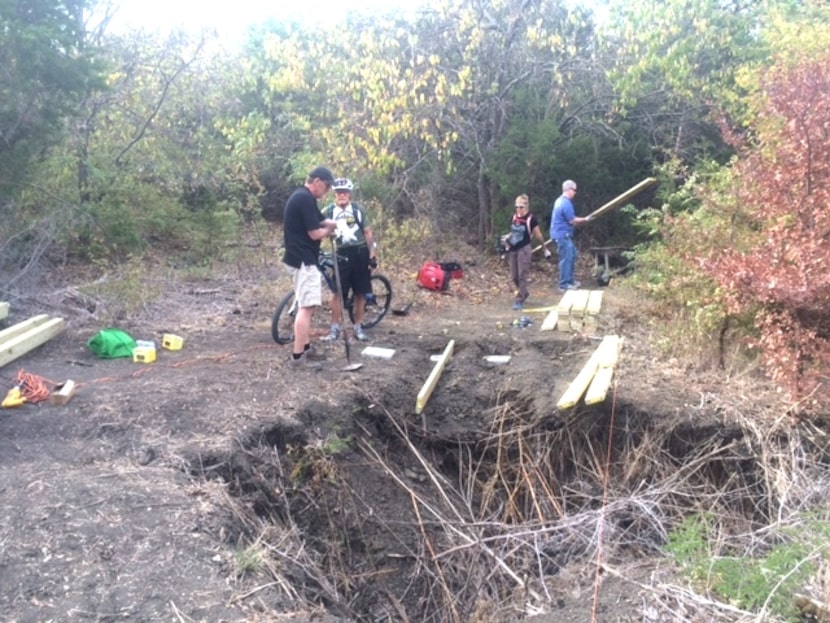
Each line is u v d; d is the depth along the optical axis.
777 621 3.92
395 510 6.20
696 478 6.15
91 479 4.80
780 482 5.61
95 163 11.33
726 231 7.40
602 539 5.27
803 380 6.13
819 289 5.89
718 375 7.13
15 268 9.27
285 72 13.87
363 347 8.23
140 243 11.06
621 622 4.07
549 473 6.61
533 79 14.70
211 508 4.57
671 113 15.36
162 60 13.42
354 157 12.89
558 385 7.23
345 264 8.26
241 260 12.22
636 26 13.95
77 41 9.34
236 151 13.52
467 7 14.43
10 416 5.71
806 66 7.39
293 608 3.88
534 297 12.02
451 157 14.85
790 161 6.56
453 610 5.38
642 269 10.04
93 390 6.30
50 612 3.56
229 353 7.68
